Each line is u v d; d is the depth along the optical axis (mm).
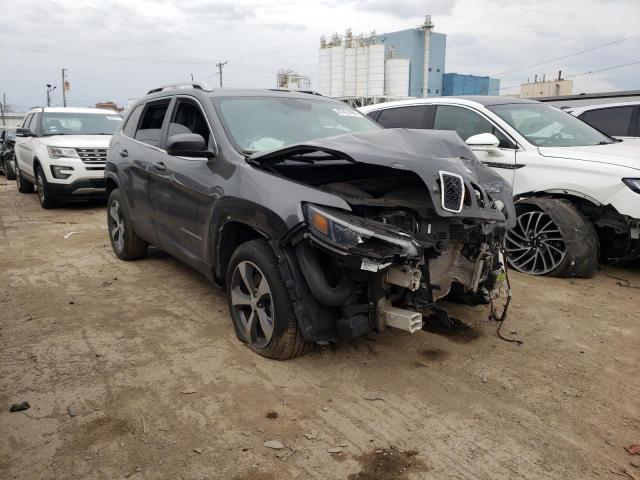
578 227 5242
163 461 2578
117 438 2742
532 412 3049
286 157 3527
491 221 3541
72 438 2740
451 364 3588
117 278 5398
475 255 3732
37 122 10781
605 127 8555
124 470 2510
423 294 3246
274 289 3346
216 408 3023
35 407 3020
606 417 3018
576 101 10047
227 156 3865
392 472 2527
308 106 4770
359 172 3646
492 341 3959
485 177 3926
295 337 3377
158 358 3619
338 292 3146
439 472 2535
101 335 3992
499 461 2621
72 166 9219
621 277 5539
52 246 6848
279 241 3215
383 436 2795
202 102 4410
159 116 5191
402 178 3521
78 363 3547
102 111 11562
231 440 2742
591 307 4676
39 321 4266
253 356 3645
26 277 5473
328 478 2482
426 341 3926
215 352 3705
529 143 5801
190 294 4902
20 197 11578
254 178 3510
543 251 5500
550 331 4164
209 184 3910
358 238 2953
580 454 2688
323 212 3062
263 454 2639
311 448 2689
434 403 3115
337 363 3557
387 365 3549
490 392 3248
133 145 5477
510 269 5781
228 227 3811
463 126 6465
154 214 4957
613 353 3807
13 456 2598
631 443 2785
